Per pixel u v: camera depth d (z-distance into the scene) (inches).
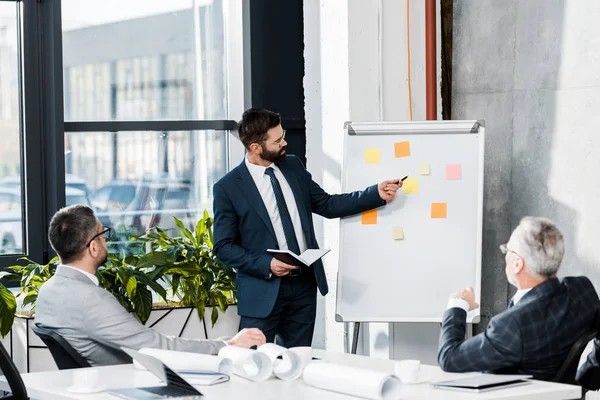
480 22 185.3
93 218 128.3
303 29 215.5
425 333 184.5
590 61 157.4
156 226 216.7
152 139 216.7
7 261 204.2
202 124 219.1
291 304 168.1
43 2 205.8
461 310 113.6
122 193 214.4
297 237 168.1
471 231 168.2
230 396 99.9
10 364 104.7
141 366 116.8
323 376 102.3
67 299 124.6
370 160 171.9
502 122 180.7
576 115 160.9
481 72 185.6
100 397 100.4
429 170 170.4
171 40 218.8
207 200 222.2
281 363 110.4
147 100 217.2
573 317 107.9
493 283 184.5
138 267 183.6
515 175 177.6
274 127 165.6
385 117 193.0
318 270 167.9
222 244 165.9
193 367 109.5
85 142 211.0
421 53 194.5
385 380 96.2
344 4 191.9
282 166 170.7
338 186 197.9
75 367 125.7
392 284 168.6
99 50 212.4
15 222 207.0
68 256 127.3
